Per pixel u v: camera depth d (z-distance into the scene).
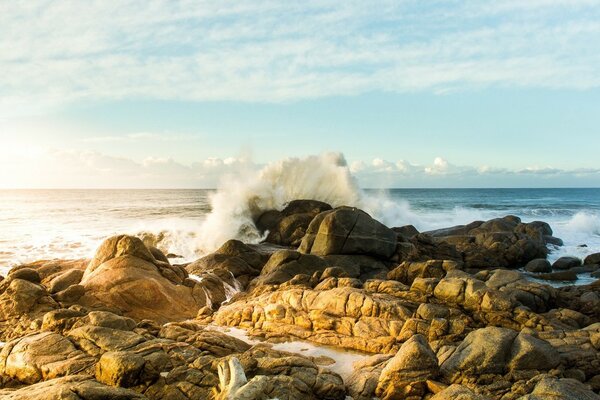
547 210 57.62
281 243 31.48
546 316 13.34
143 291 14.93
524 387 8.30
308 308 13.14
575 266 27.36
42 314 13.17
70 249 30.48
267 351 10.25
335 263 22.45
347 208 25.05
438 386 8.58
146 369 8.50
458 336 11.09
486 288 12.59
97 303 14.26
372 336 11.65
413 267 16.52
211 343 10.30
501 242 29.39
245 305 14.30
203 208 65.06
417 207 69.88
